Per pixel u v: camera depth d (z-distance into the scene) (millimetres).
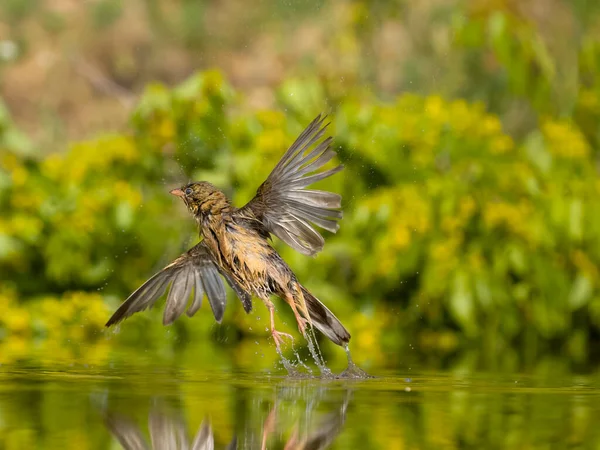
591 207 16891
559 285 16656
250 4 28750
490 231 16688
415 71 24797
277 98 18172
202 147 17047
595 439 6832
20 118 26547
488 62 24438
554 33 24953
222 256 9930
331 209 8898
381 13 25750
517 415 7871
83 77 27453
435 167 17422
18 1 28344
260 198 9148
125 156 17031
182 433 7004
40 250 16406
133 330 15977
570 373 11680
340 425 7324
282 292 9820
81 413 7617
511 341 16641
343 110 17391
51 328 15688
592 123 19844
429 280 16234
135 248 16609
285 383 9852
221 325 16047
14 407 7859
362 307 16531
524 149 18250
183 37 28375
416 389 9578
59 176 16906
